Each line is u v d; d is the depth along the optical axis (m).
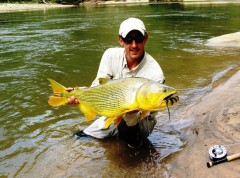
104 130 2.09
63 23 8.44
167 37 6.11
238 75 3.15
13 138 2.14
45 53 4.77
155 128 2.25
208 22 8.20
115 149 1.98
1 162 1.86
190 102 2.69
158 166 1.78
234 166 1.54
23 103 2.74
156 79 1.85
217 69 3.73
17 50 5.02
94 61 4.24
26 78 3.46
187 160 1.74
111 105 1.47
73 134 2.19
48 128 2.28
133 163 1.82
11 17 10.24
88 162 1.85
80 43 5.57
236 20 8.43
